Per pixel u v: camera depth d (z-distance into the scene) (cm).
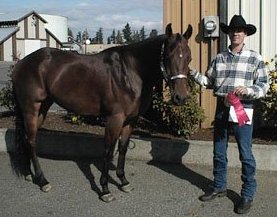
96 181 600
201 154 655
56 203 524
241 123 473
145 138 693
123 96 520
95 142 703
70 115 852
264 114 703
